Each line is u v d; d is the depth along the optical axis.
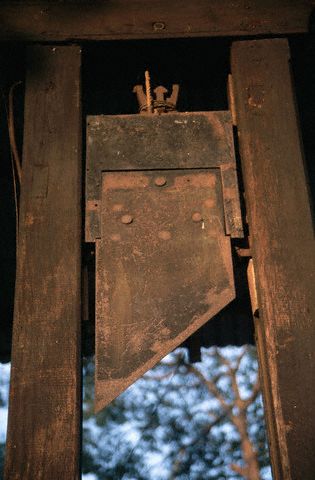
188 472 6.62
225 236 2.67
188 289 2.55
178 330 2.48
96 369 2.40
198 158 2.84
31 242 2.69
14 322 2.52
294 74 3.50
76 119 3.00
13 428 2.32
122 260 2.62
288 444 2.31
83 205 2.96
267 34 3.17
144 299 2.54
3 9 3.16
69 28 3.14
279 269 2.64
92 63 3.27
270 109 3.02
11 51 3.17
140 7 3.19
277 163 2.88
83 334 2.69
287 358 2.46
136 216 2.71
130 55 3.23
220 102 3.84
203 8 3.20
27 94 3.05
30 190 2.81
